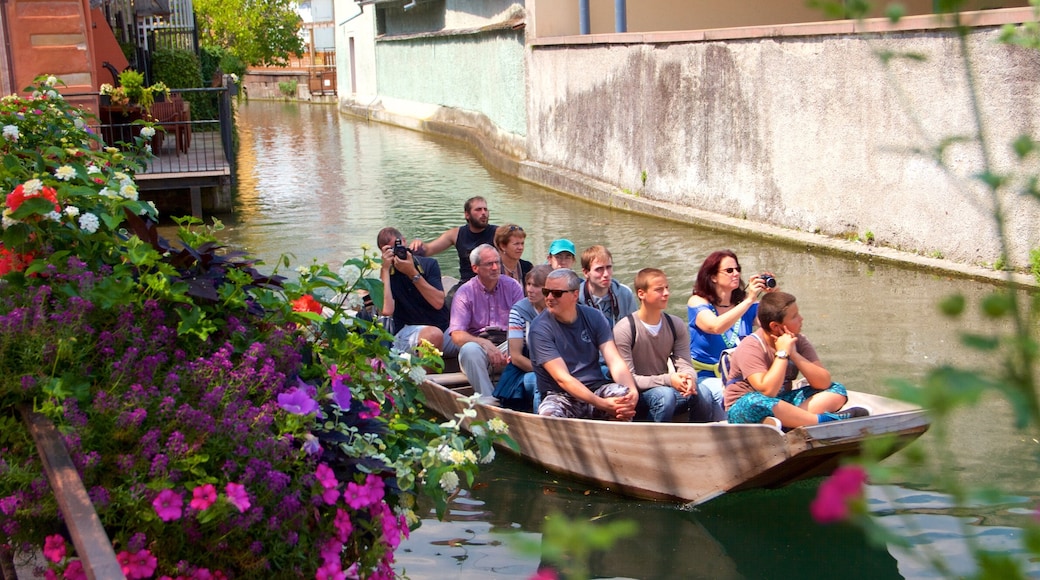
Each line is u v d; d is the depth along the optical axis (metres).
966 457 5.59
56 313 3.05
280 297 3.61
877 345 7.80
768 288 6.60
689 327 6.85
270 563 2.86
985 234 9.82
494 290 7.48
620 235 13.00
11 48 12.98
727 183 13.47
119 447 2.84
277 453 2.87
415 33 33.38
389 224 14.26
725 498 5.54
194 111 22.81
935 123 10.15
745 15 18.78
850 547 4.98
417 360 3.76
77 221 3.57
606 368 6.53
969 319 8.30
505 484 5.98
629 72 15.58
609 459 5.77
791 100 12.08
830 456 5.23
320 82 52.28
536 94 19.58
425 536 5.21
